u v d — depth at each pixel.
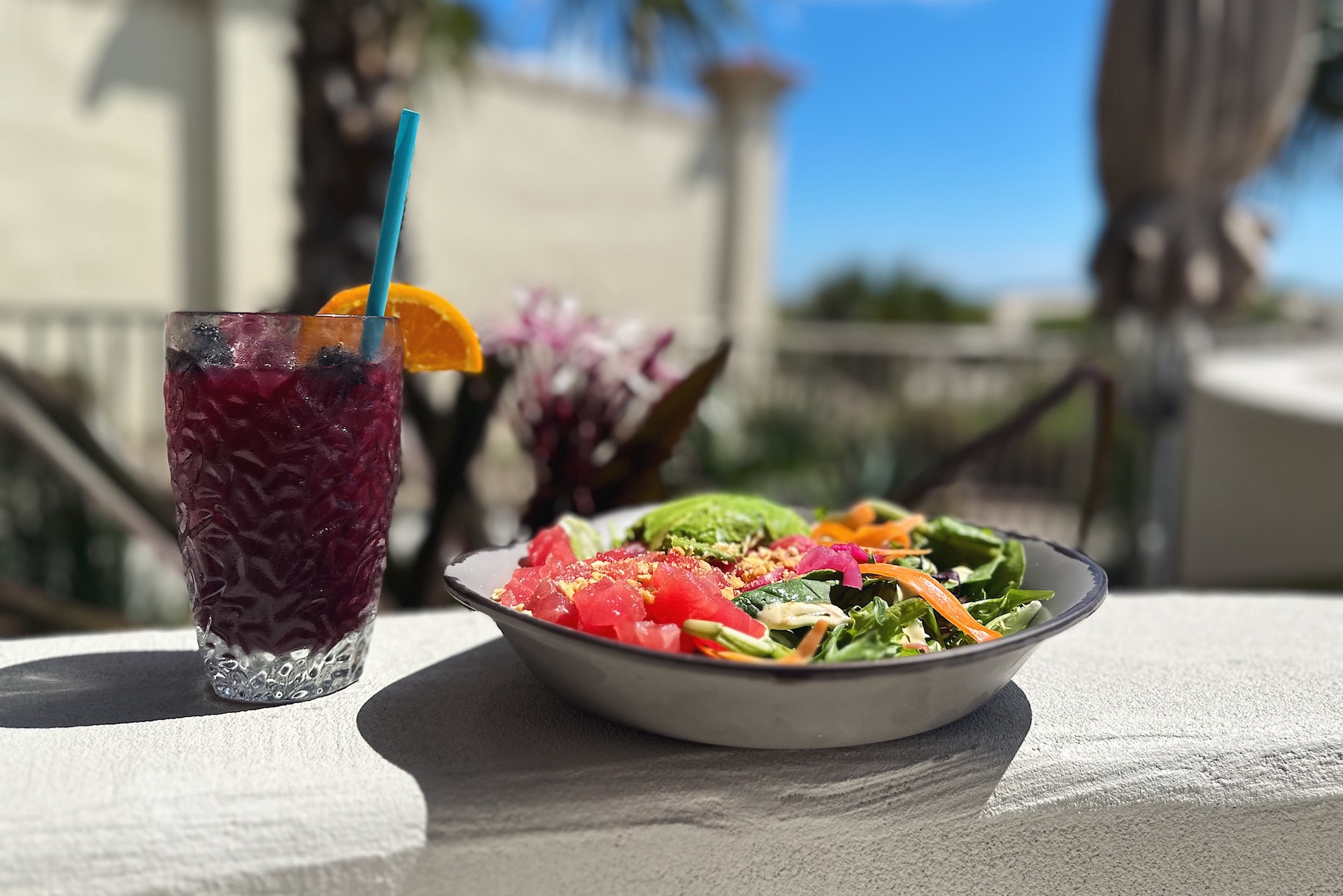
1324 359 1.96
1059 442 2.42
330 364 0.29
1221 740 0.32
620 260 3.58
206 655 0.32
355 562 0.31
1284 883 0.33
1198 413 1.51
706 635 0.27
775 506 0.38
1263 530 1.31
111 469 0.69
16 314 1.97
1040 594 0.33
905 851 0.29
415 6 1.19
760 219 3.93
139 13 2.62
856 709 0.26
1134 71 1.30
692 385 0.47
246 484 0.29
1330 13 3.23
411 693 0.33
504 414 0.52
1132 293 1.35
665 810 0.28
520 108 3.26
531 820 0.27
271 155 2.81
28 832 0.24
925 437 2.52
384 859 0.26
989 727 0.32
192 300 2.78
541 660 0.29
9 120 2.47
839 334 3.54
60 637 0.39
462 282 3.18
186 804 0.25
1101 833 0.31
